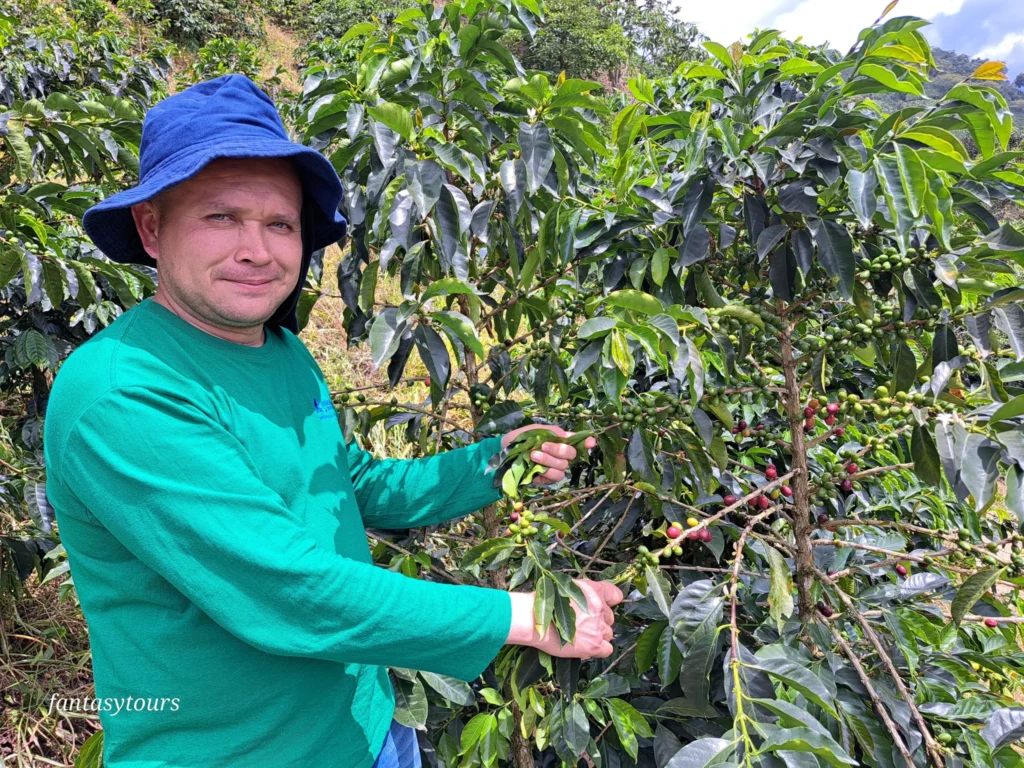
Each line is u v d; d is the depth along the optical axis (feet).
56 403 3.88
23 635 10.77
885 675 5.90
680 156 6.31
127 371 3.82
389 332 5.15
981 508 4.13
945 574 6.98
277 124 4.47
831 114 5.16
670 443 6.55
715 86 6.47
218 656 4.18
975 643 7.13
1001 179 5.26
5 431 11.41
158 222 4.34
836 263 5.04
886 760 5.16
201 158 3.85
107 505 3.67
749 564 7.43
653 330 4.71
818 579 5.80
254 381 4.58
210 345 4.41
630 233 6.02
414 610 3.97
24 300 11.02
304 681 4.49
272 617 3.77
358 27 6.51
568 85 5.77
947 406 4.69
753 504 6.89
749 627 6.24
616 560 7.95
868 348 6.28
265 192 4.26
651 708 6.31
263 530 3.76
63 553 8.70
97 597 4.22
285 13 63.82
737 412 8.61
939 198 4.72
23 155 7.50
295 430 4.85
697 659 4.80
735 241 6.31
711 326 5.25
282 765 4.43
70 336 11.57
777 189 5.51
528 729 5.78
